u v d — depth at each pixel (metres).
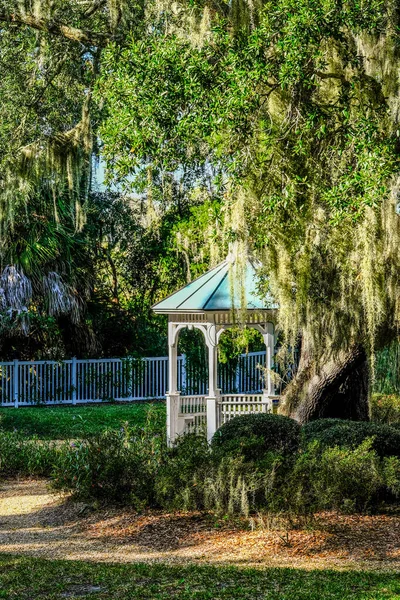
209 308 14.70
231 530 9.93
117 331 27.14
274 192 11.27
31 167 17.36
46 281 22.86
